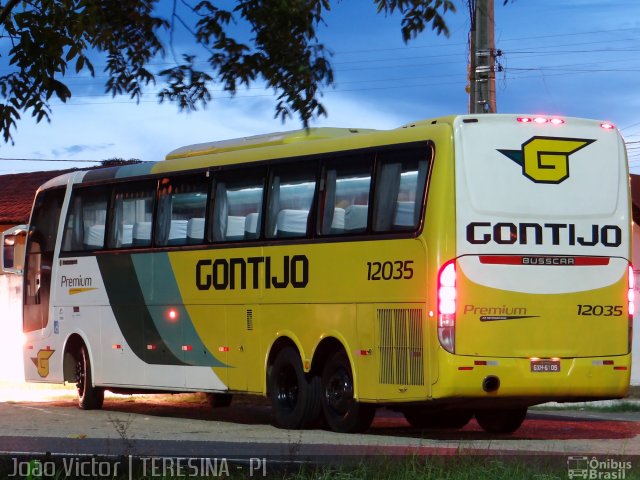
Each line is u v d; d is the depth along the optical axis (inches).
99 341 1040.2
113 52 560.4
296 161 845.8
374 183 778.8
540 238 746.8
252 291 874.1
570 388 746.2
